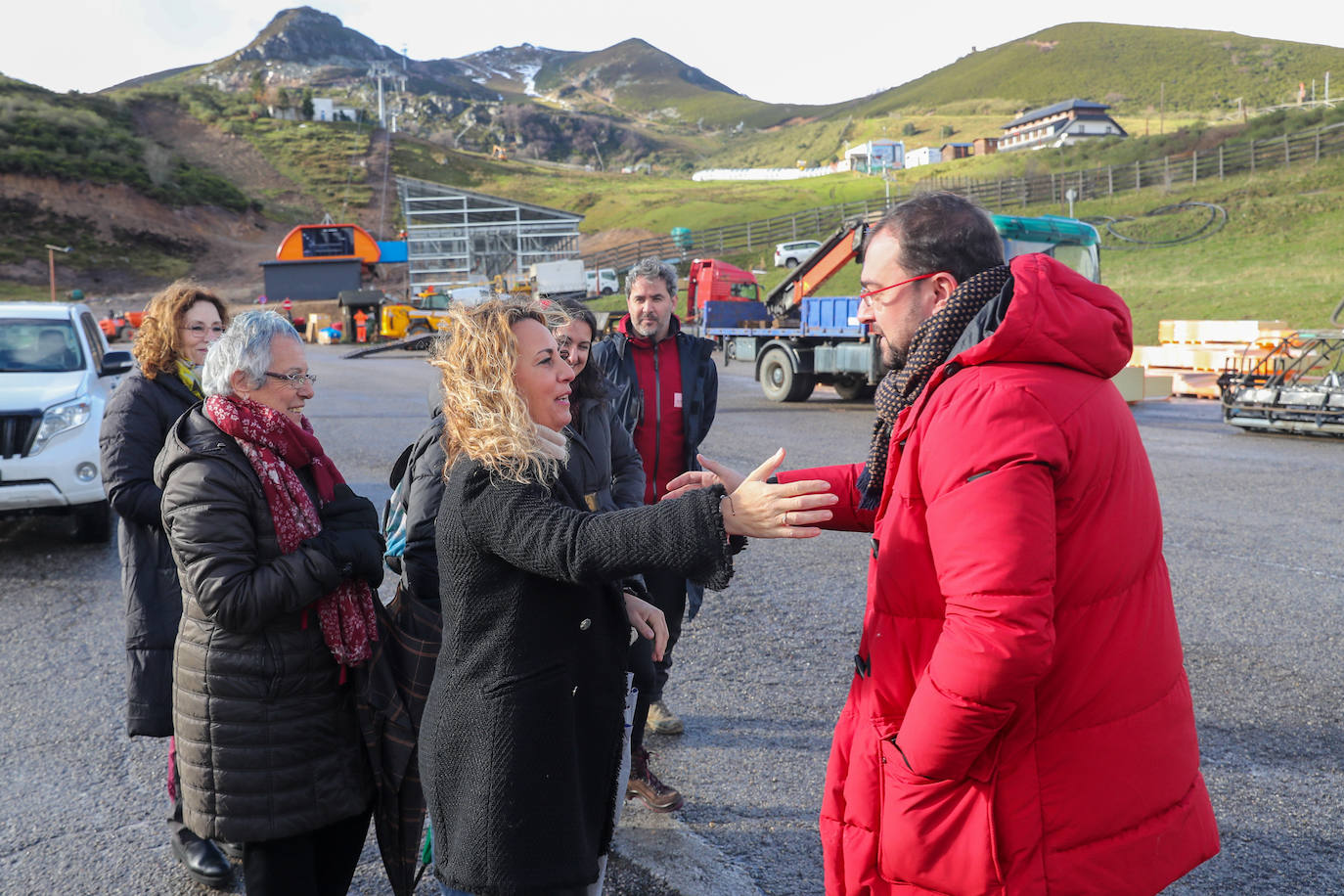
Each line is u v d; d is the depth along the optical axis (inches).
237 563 89.4
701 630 208.7
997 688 59.8
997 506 60.6
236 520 90.4
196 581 89.4
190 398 127.4
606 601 80.0
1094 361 65.6
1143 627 67.1
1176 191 1857.8
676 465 169.0
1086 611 64.8
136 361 126.5
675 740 156.9
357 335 1624.0
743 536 71.5
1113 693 65.4
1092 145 2748.5
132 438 119.6
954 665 60.8
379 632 98.3
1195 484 370.9
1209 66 6884.8
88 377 303.7
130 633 118.6
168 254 3058.6
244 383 95.5
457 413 76.3
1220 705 166.1
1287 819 129.6
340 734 95.5
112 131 3730.3
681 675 183.9
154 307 126.1
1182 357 811.4
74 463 283.3
